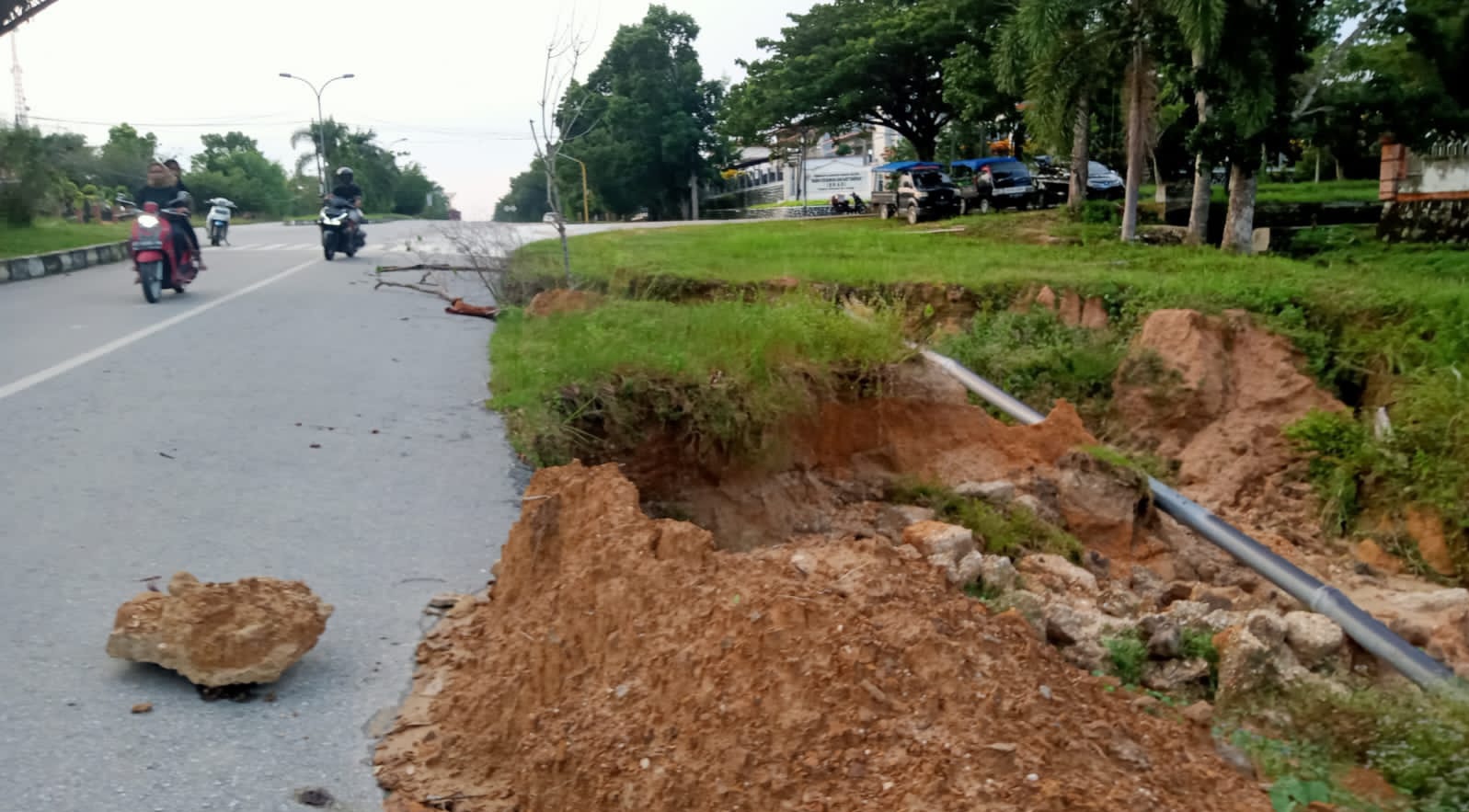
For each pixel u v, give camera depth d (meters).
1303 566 9.49
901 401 8.84
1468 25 19.69
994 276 14.62
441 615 5.14
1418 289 12.88
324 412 8.23
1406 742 4.61
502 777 3.97
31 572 5.28
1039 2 19.59
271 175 81.31
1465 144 19.84
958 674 3.84
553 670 4.25
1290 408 11.62
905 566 4.92
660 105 61.09
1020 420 9.78
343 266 18.45
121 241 21.33
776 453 8.06
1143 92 20.73
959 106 33.81
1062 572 7.07
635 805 3.54
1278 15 18.80
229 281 15.98
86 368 9.35
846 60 36.38
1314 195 28.08
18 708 4.14
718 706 3.75
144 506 6.21
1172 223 25.09
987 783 3.40
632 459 7.71
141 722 4.12
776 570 4.43
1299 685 5.09
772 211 55.62
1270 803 3.75
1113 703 4.18
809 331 8.66
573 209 63.81
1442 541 9.80
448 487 6.75
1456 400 10.33
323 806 3.74
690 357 8.00
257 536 5.88
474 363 9.95
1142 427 11.85
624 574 4.41
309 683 4.50
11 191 22.80
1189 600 7.21
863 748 3.56
